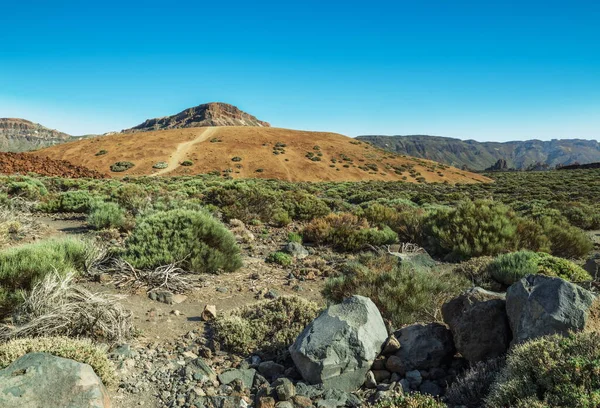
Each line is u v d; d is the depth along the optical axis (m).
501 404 2.89
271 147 95.62
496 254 9.76
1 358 3.41
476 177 95.12
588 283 6.73
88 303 4.96
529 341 3.43
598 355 2.85
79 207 16.81
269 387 3.84
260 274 8.84
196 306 6.63
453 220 11.00
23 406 2.86
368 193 36.69
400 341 4.43
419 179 83.81
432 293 6.10
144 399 3.69
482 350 3.99
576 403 2.46
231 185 20.22
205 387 3.95
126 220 13.38
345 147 104.56
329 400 3.63
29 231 11.80
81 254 7.61
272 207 17.05
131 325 5.19
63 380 3.14
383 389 3.81
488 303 4.22
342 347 4.01
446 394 3.65
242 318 5.64
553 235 10.79
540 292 3.82
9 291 5.43
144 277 7.45
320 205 18.16
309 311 5.56
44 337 3.98
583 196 36.31
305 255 10.91
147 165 77.88
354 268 7.94
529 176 89.00
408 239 12.28
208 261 8.48
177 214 9.13
